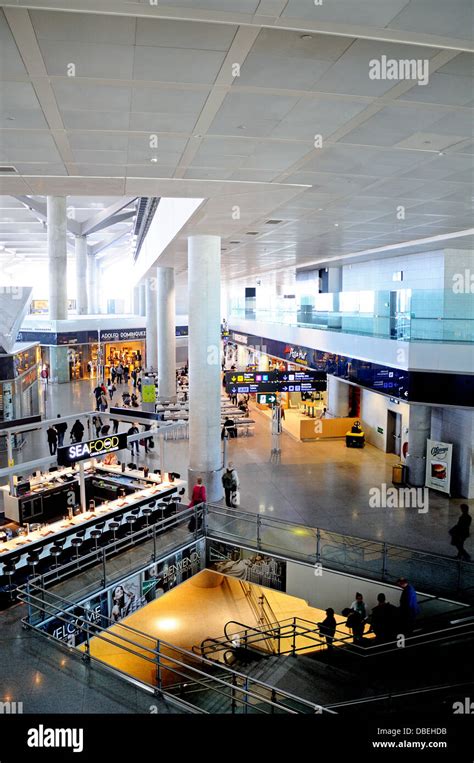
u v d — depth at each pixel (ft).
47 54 15.43
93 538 40.91
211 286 49.70
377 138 23.54
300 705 29.04
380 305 57.00
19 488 45.32
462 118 21.18
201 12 13.21
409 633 31.01
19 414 69.51
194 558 41.50
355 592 36.29
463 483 50.34
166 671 39.19
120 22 13.76
